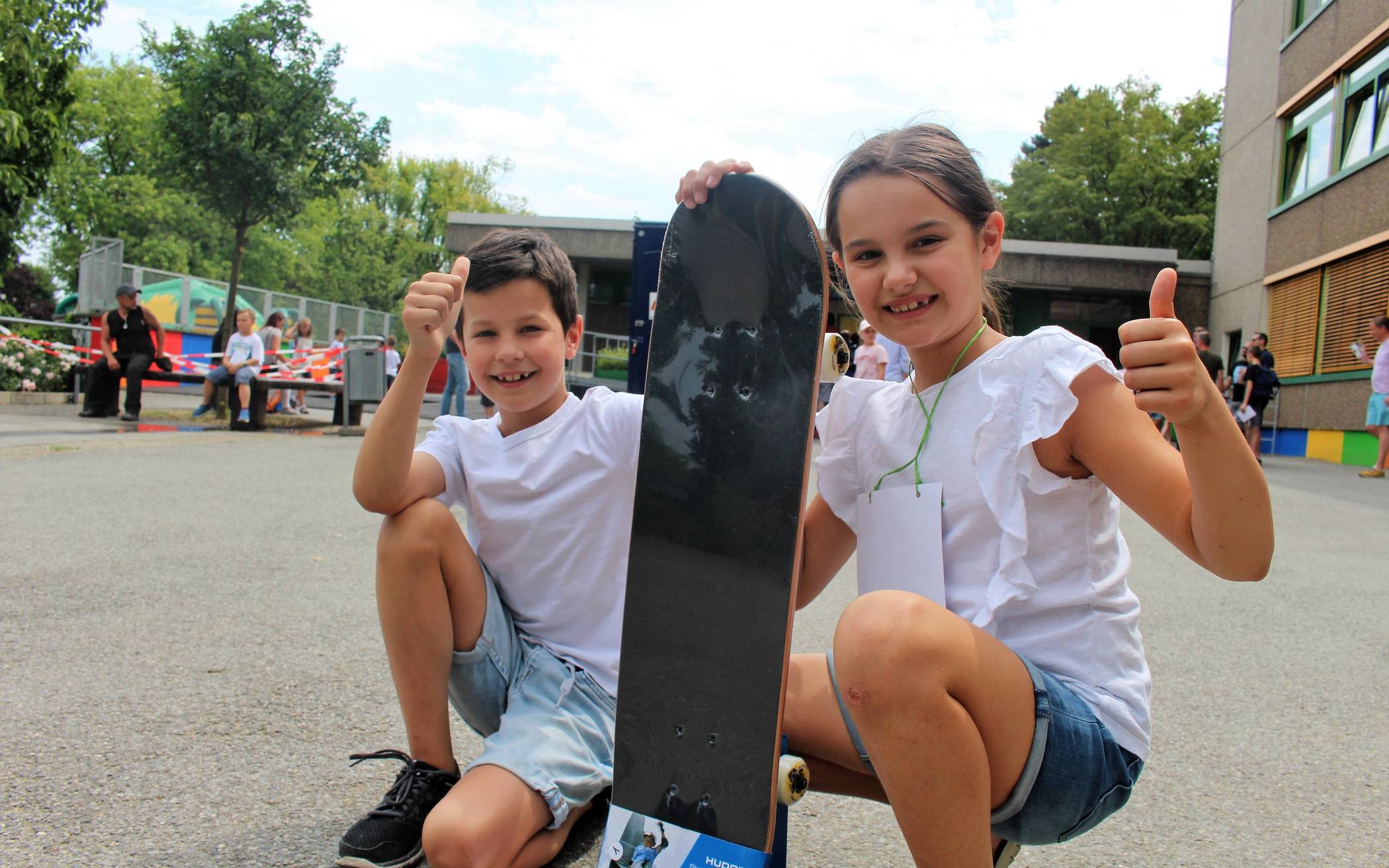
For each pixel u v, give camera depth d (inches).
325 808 74.5
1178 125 1378.0
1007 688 47.4
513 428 75.2
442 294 62.4
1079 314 803.4
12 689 98.0
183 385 778.8
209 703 96.0
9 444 319.0
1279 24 599.5
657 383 57.7
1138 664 54.0
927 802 46.4
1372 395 395.9
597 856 68.7
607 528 71.3
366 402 450.6
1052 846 73.7
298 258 1888.5
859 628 46.5
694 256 57.9
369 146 624.1
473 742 91.5
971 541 54.9
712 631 53.4
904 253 53.9
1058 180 1374.3
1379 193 467.5
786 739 57.8
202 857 66.2
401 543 65.4
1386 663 124.2
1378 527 247.6
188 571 154.0
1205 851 73.0
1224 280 682.2
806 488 52.5
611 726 68.9
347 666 109.1
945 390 57.7
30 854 65.7
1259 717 103.1
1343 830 76.7
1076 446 52.2
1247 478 43.0
